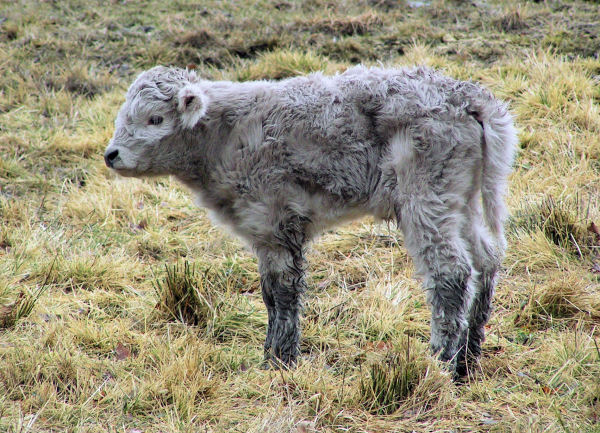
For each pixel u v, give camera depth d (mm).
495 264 17828
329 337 19562
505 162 17062
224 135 17906
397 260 23688
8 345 18516
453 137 16469
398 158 16766
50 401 15867
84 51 38938
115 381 17125
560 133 29484
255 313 20969
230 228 18922
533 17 40062
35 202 27531
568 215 23375
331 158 17344
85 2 45000
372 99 17188
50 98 34500
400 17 41562
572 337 18344
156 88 17719
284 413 15562
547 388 16500
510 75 33969
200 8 44250
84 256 23172
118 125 18016
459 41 38062
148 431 15242
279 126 17391
